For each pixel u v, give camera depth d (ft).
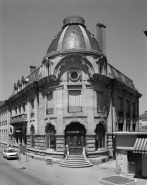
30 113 117.50
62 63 94.07
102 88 98.58
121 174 68.08
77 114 91.56
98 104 97.35
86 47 98.48
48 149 98.58
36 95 108.47
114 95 106.42
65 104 92.63
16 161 98.32
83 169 78.74
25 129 126.41
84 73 94.22
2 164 90.53
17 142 143.43
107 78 98.68
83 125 91.35
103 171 75.05
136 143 63.05
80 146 91.76
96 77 93.86
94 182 60.18
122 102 120.47
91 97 93.40
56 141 92.68
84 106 92.27
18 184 58.54
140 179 62.54
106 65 102.22
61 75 94.63
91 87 93.86
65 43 99.14
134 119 138.92
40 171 75.51
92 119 92.17
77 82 93.71
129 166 67.92
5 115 185.16
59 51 95.35
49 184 58.49
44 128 100.89
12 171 75.97
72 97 94.02
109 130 100.17
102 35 117.19
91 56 95.30
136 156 67.56
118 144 68.80
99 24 117.60
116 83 106.52
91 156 89.92
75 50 94.27
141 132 63.67
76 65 94.22
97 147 94.89
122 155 68.33
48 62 98.84
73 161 85.20
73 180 62.69
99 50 103.35
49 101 100.37
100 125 96.89
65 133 92.38
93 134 91.20
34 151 107.45
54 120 94.58
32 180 62.90
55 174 70.64
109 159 97.96
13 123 140.77
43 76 102.17
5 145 174.29
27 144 118.32
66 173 72.02
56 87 94.79
